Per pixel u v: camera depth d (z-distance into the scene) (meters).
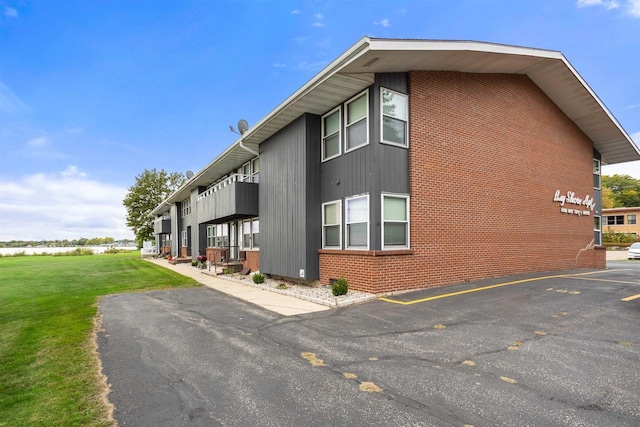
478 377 3.91
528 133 12.59
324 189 10.89
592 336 5.17
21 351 5.21
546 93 13.34
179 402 3.53
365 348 5.01
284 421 3.11
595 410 3.16
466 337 5.31
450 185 10.22
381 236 8.94
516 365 4.20
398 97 9.57
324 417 3.16
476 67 10.47
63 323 6.99
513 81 12.13
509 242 11.66
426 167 9.77
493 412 3.16
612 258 27.11
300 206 10.91
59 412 3.33
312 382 3.92
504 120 11.78
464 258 10.35
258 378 4.08
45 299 10.08
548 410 3.17
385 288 8.77
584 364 4.18
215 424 3.09
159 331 6.28
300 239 10.87
